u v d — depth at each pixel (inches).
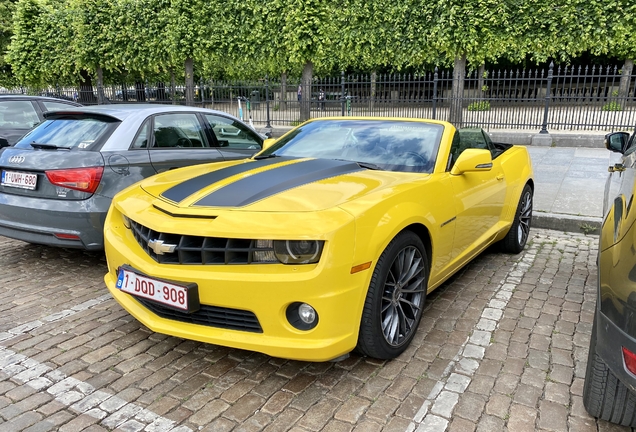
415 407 97.6
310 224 94.7
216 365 113.9
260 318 96.3
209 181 119.8
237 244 97.9
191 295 98.0
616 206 97.6
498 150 194.7
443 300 150.7
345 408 97.2
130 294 108.5
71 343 124.0
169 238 103.3
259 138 248.7
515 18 528.4
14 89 986.1
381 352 109.5
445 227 131.0
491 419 94.0
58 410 97.0
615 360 75.7
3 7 1026.1
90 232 161.2
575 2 513.7
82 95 754.2
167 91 695.1
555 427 91.8
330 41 601.0
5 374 109.4
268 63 645.9
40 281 167.0
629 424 89.0
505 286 162.7
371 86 570.9
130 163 172.1
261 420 93.7
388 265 106.6
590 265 185.5
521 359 116.0
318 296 93.4
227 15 617.9
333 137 155.4
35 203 161.5
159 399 100.7
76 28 686.5
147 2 636.1
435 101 542.3
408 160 138.7
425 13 538.9
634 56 732.7
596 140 472.7
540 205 258.2
